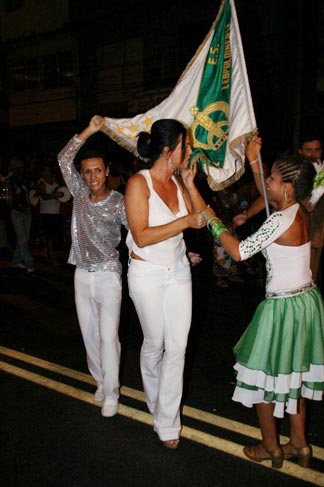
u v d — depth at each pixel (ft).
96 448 9.13
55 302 18.95
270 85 39.37
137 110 47.24
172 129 8.14
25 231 23.93
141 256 8.61
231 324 16.20
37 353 13.75
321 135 37.91
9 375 12.29
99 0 51.08
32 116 60.59
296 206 7.84
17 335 15.28
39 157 46.47
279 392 7.70
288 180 7.63
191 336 15.14
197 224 8.10
